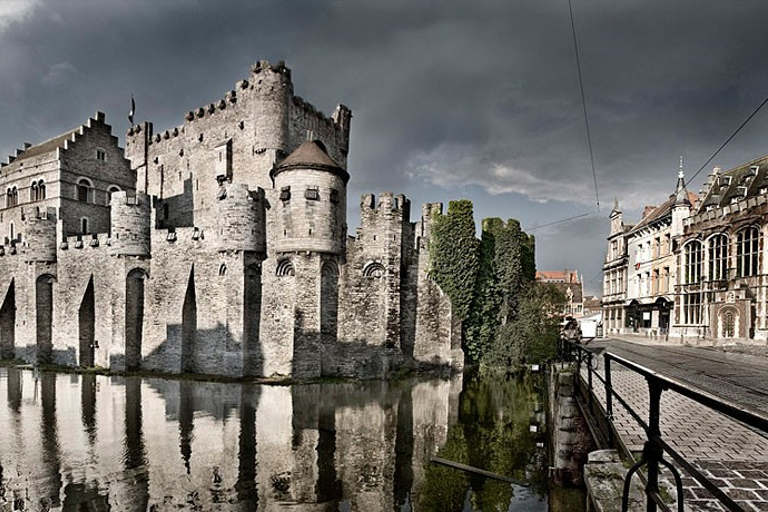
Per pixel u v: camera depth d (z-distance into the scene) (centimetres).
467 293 3838
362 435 2091
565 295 4438
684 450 747
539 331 3881
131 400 2720
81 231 4641
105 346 4006
